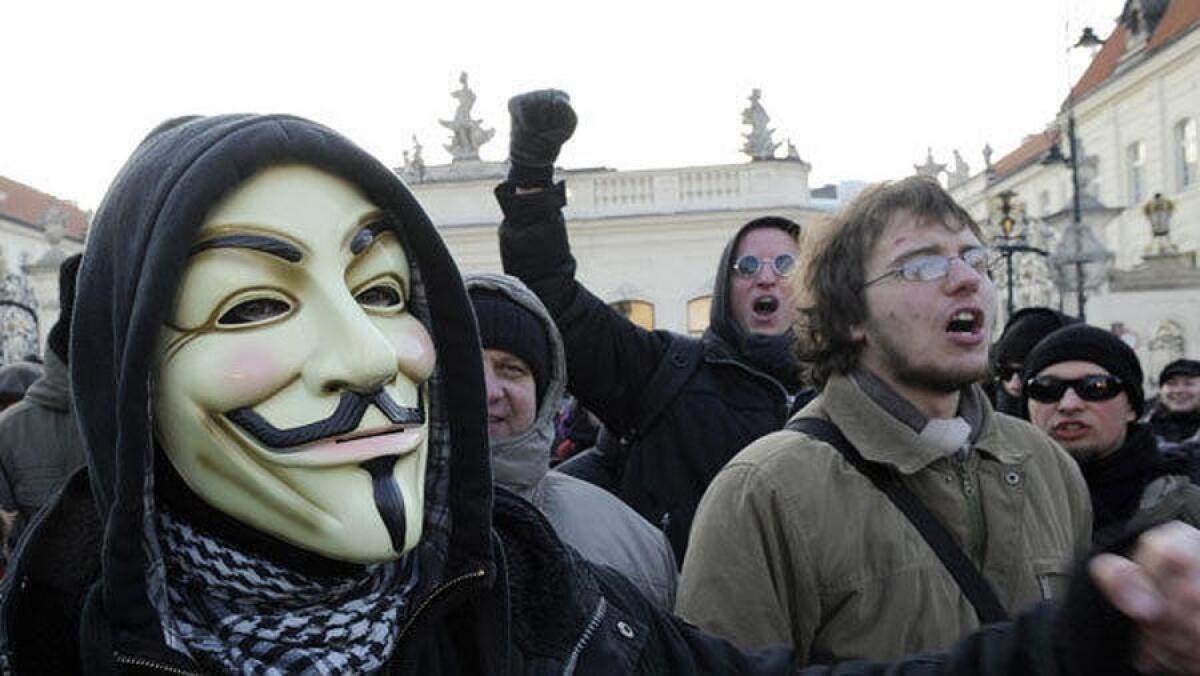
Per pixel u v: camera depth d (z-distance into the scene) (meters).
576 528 2.68
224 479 1.08
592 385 3.27
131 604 1.05
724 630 2.10
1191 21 32.84
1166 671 1.06
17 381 5.19
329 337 1.08
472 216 24.94
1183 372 6.50
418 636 1.21
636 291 25.14
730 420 3.28
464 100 26.22
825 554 2.09
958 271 2.15
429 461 1.31
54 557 1.18
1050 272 15.94
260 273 1.06
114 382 1.09
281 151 1.07
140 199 1.08
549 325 2.75
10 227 51.81
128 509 1.04
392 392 1.11
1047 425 3.21
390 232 1.17
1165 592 1.05
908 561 2.09
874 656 2.05
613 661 1.36
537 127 3.10
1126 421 3.19
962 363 2.14
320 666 1.10
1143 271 18.98
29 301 21.22
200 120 1.12
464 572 1.25
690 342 3.45
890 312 2.17
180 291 1.06
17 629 1.13
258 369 1.05
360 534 1.06
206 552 1.13
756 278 3.46
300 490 1.06
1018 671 1.25
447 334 1.27
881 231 2.21
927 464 2.13
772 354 3.41
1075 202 14.46
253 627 1.12
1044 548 2.19
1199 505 2.98
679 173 25.23
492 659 1.28
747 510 2.15
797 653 2.13
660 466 3.26
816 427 2.25
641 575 2.65
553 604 1.38
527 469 2.64
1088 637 1.11
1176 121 33.88
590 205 25.45
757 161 25.08
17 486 3.90
